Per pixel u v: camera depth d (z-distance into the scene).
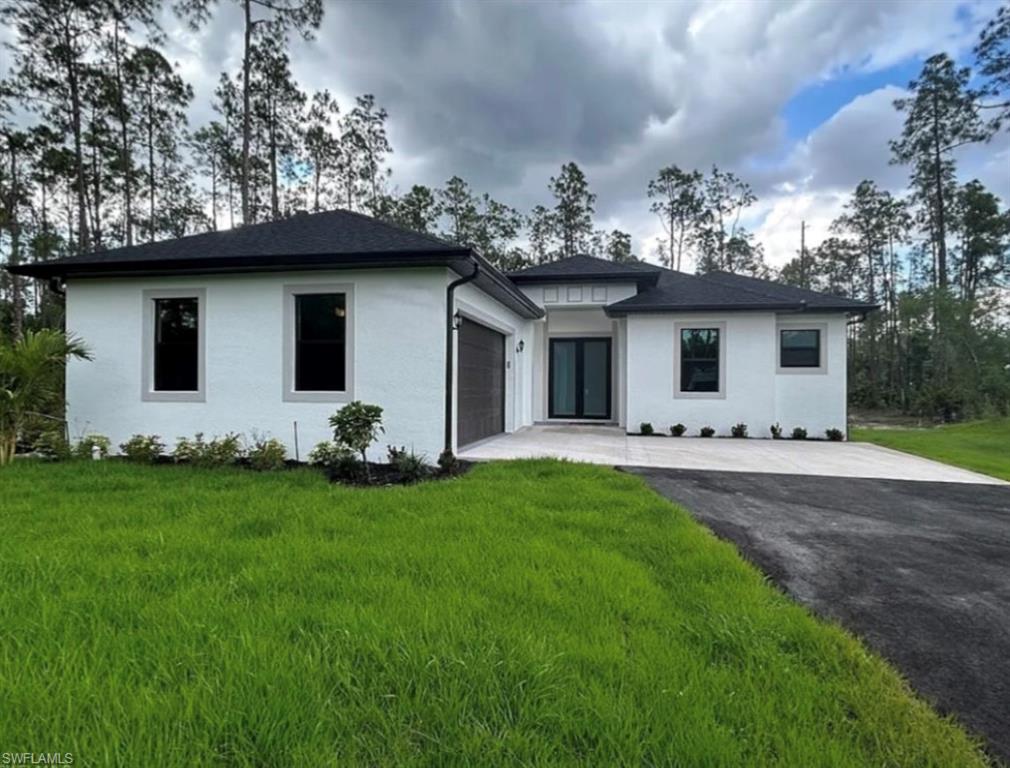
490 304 10.82
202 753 1.71
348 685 2.08
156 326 8.79
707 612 2.88
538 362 15.99
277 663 2.20
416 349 8.02
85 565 3.35
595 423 15.49
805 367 13.54
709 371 13.17
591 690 2.08
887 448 11.38
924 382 25.80
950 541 4.65
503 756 1.73
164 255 8.44
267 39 17.19
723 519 5.30
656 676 2.21
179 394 8.60
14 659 2.24
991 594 3.49
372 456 8.08
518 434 12.65
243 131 19.39
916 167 26.78
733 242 35.47
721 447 11.02
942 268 26.28
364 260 7.76
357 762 1.71
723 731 1.87
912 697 2.24
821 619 3.04
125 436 8.77
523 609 2.83
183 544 3.79
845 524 5.17
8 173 19.17
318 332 8.36
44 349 7.75
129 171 20.95
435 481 6.59
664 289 14.59
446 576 3.26
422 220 29.92
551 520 4.66
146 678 2.12
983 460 9.73
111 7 16.91
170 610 2.70
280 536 4.03
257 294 8.40
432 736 1.82
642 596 3.04
